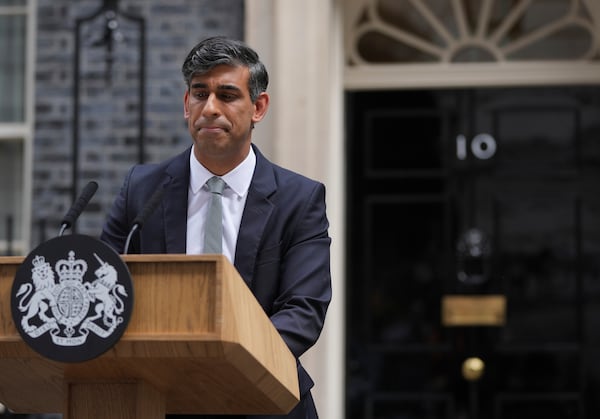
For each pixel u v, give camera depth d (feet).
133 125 29.12
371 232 30.66
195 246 12.96
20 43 30.68
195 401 11.24
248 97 12.17
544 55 30.45
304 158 26.91
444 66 30.55
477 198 30.50
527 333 30.17
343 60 30.53
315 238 13.16
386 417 30.19
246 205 12.98
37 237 29.43
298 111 26.99
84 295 9.32
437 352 30.22
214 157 12.42
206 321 9.32
